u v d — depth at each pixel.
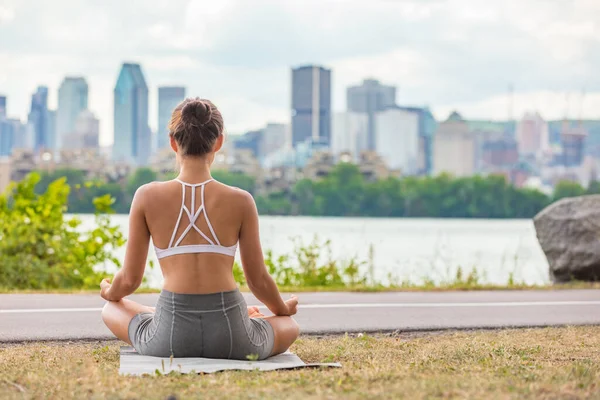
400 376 4.72
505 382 4.53
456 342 7.20
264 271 5.12
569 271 13.46
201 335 4.91
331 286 13.39
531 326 8.50
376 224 76.44
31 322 8.19
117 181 121.69
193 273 4.89
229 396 4.09
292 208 134.25
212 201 4.93
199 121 4.99
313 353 6.07
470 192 130.50
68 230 13.90
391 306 10.03
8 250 13.19
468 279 13.76
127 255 5.05
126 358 5.00
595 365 5.47
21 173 120.75
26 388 4.41
